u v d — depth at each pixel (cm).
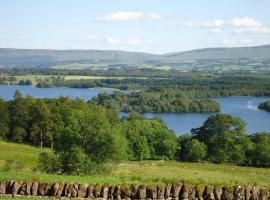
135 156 12319
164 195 3534
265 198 3522
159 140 13050
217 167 10581
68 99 14100
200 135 13212
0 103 12850
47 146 12838
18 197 3425
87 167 5641
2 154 8625
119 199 3497
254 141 13025
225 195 3534
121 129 12088
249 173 8931
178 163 11488
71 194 3512
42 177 3788
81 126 5850
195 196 3541
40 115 12494
